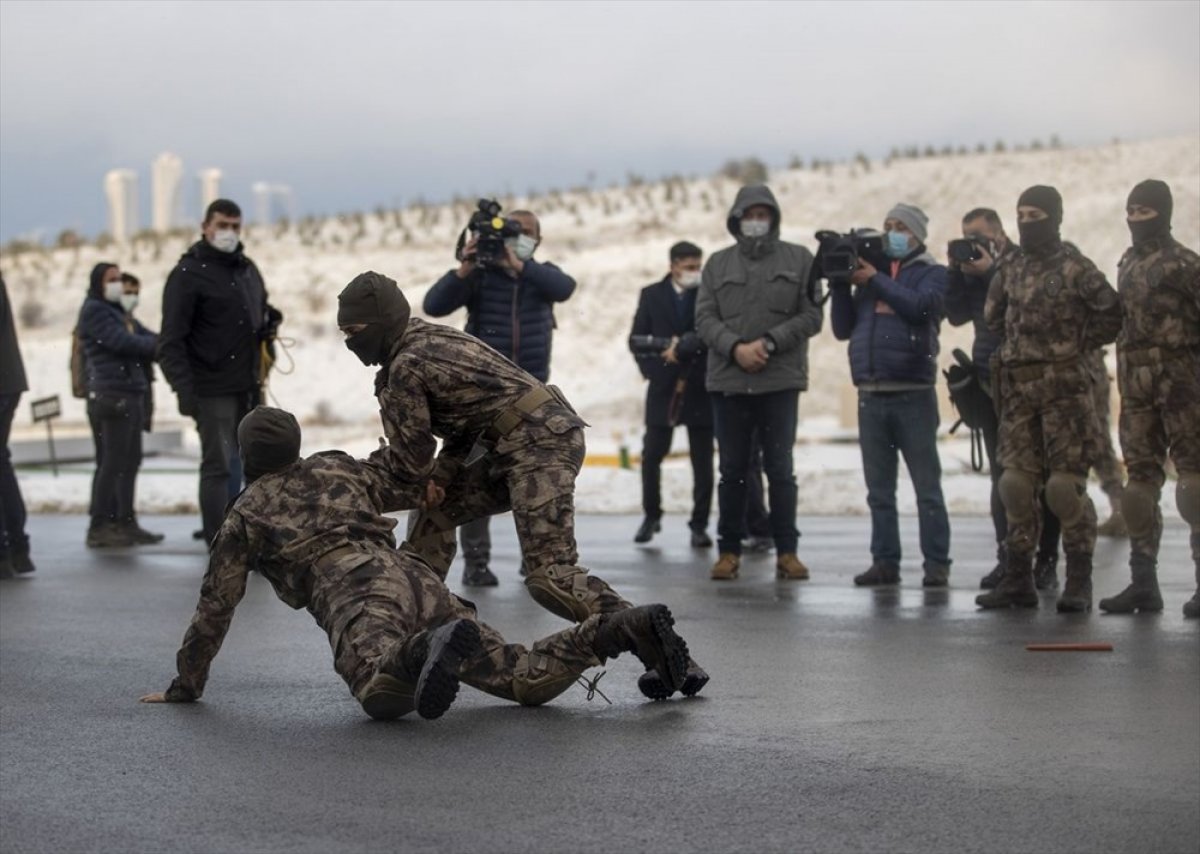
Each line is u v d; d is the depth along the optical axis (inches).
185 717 246.4
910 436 416.2
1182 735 224.4
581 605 246.4
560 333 1632.6
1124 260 356.5
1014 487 363.9
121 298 551.5
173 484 781.3
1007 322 364.5
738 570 442.9
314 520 245.1
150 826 183.0
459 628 219.3
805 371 433.7
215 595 252.1
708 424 528.4
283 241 2240.4
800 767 207.2
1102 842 172.9
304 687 272.8
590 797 192.7
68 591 423.5
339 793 196.2
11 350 460.4
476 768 208.2
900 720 236.7
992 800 189.8
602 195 2359.7
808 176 2268.7
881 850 170.4
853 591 406.3
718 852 170.1
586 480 736.3
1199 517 345.4
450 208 2433.6
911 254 421.4
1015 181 1980.8
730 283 431.2
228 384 461.1
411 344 250.4
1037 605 370.0
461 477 257.0
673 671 236.4
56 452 1084.5
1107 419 521.3
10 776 209.2
